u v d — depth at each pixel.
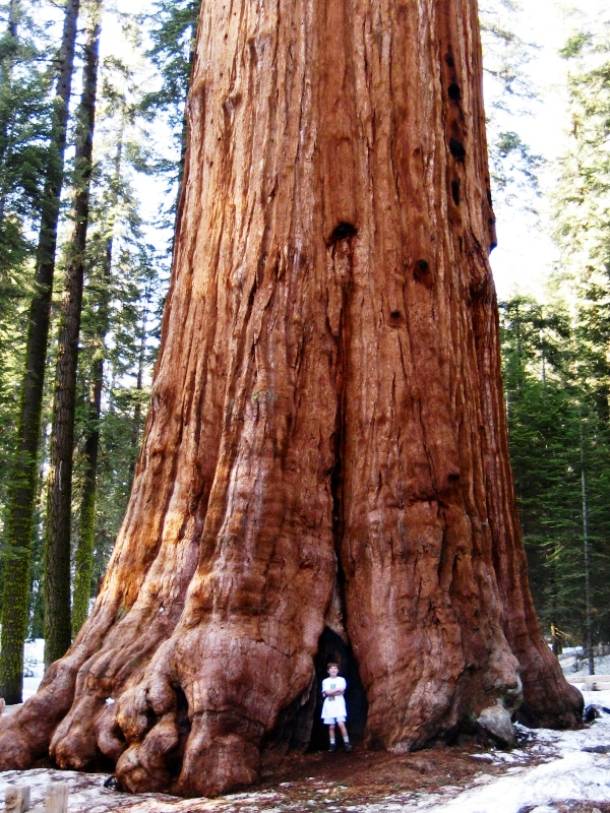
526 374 30.59
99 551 35.81
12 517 20.66
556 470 27.48
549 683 10.83
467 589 9.79
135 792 7.93
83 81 23.80
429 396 10.54
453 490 10.22
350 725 9.49
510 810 6.15
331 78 11.45
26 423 21.22
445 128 12.06
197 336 11.05
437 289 11.10
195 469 10.38
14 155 20.59
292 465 9.96
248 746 8.18
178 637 8.80
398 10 11.87
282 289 10.57
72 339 21.56
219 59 12.18
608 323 29.69
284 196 10.93
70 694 9.46
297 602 9.35
